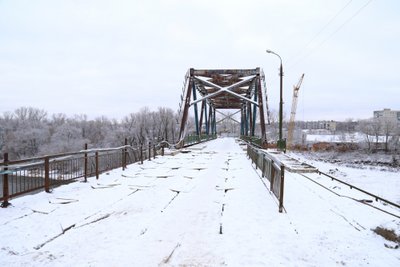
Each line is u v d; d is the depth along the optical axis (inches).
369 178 1031.6
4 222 222.2
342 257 176.6
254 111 1501.0
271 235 208.2
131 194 320.2
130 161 585.0
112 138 2790.4
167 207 270.7
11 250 175.6
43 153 2159.2
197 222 231.1
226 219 240.1
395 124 2240.4
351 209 289.1
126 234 202.8
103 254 172.1
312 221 243.1
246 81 1099.9
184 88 1083.3
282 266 163.2
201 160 671.8
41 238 193.3
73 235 200.1
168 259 167.3
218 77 1169.4
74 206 269.0
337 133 3878.0
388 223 222.7
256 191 343.9
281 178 266.5
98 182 385.4
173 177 430.9
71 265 159.0
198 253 176.2
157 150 799.7
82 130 3211.1
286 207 282.4
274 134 3174.2
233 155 815.7
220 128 5157.5
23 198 293.0
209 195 320.5
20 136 2310.5
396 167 1352.1
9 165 272.2
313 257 175.5
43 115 3336.6
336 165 1337.4
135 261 163.9
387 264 169.0
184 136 1042.1
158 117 3174.2
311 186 408.2
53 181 345.4
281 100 943.7
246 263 165.5
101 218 236.1
